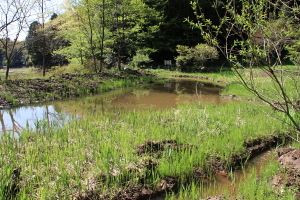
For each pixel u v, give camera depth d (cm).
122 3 1795
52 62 3203
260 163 512
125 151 479
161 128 628
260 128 644
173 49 3098
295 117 641
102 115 845
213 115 760
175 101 1135
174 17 3106
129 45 2172
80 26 1809
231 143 553
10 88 1124
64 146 515
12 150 494
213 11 2984
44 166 428
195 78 2131
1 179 353
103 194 374
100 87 1392
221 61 3116
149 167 437
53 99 1130
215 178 450
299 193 364
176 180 427
